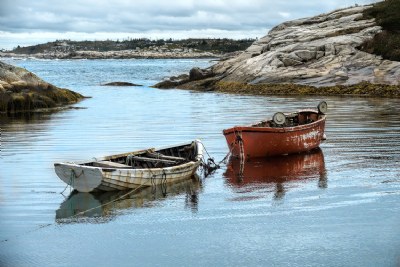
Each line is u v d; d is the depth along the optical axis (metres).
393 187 15.97
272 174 17.98
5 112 37.03
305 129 21.11
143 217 13.98
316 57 50.72
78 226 13.42
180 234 12.77
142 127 28.89
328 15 60.72
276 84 49.06
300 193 15.65
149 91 55.78
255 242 12.16
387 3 55.72
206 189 16.42
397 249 11.63
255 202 14.94
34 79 41.78
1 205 15.03
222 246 12.02
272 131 20.25
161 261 11.36
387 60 47.25
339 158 19.98
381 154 20.41
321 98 42.97
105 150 22.61
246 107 37.78
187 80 61.06
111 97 48.69
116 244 12.28
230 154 20.91
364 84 45.34
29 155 21.77
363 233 12.52
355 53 49.12
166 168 16.84
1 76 40.34
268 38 60.94
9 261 11.42
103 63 179.75
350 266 10.92
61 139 25.50
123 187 16.19
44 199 15.61
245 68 54.16
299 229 12.84
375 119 29.73
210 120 31.27
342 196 15.23
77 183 15.98
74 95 45.66
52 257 11.63
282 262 11.17
